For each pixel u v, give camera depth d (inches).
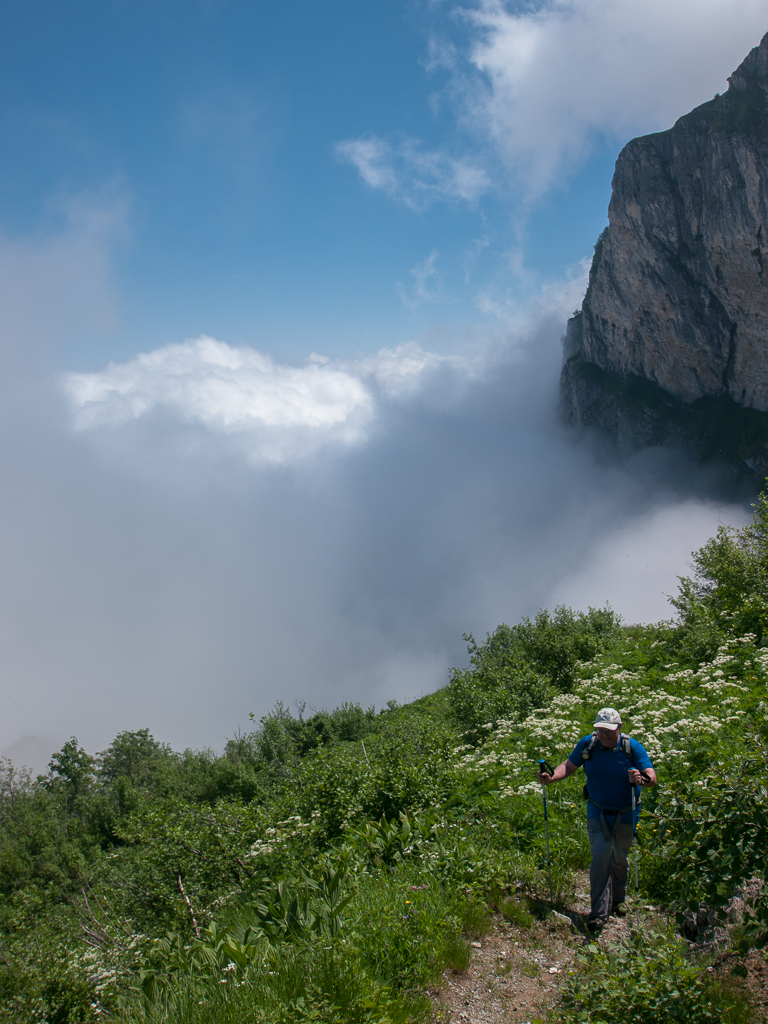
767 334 4862.2
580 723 464.4
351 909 209.6
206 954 196.4
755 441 5118.1
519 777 349.1
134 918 330.3
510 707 581.6
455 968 182.4
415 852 265.6
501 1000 167.9
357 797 343.3
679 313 5334.6
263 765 1081.4
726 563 721.0
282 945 190.4
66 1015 239.8
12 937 394.0
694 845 157.8
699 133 4921.3
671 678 527.2
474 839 270.7
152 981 194.5
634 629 957.8
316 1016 141.4
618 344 6127.0
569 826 277.7
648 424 5925.2
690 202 4977.9
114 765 2780.5
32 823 1675.7
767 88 4581.7
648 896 213.8
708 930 182.1
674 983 140.3
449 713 648.4
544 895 228.2
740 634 607.5
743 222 4584.2
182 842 327.3
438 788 345.7
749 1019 139.2
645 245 5334.6
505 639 853.2
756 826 147.2
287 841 329.1
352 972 161.9
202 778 1174.3
